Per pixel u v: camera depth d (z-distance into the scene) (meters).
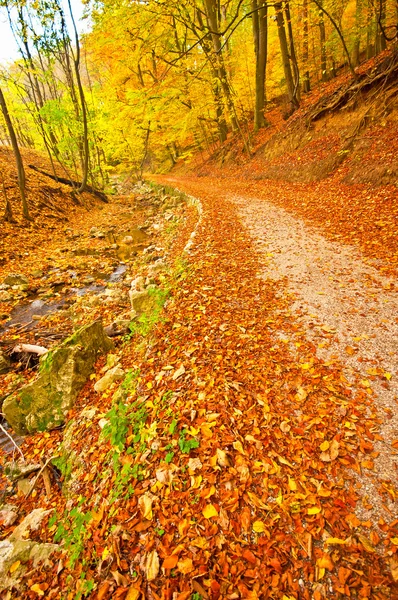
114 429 3.49
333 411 3.13
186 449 2.86
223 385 3.56
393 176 9.03
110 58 18.20
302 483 2.53
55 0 13.11
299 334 4.38
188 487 2.63
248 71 21.75
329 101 14.83
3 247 11.66
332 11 14.85
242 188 16.75
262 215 10.61
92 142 21.72
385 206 8.30
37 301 8.56
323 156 13.18
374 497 2.38
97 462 3.42
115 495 2.80
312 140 14.91
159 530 2.40
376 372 3.55
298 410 3.20
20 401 4.65
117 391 4.25
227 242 8.35
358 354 3.87
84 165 20.34
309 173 13.39
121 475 2.95
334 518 2.28
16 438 4.62
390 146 10.02
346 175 11.16
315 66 20.78
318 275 6.02
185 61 13.53
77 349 5.10
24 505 3.68
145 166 49.59
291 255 7.09
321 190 11.66
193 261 7.39
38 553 2.78
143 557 2.29
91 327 5.50
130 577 2.21
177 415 3.29
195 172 30.59
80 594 2.26
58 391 4.78
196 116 21.84
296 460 2.72
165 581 2.11
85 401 4.71
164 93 17.27
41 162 23.50
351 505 2.34
